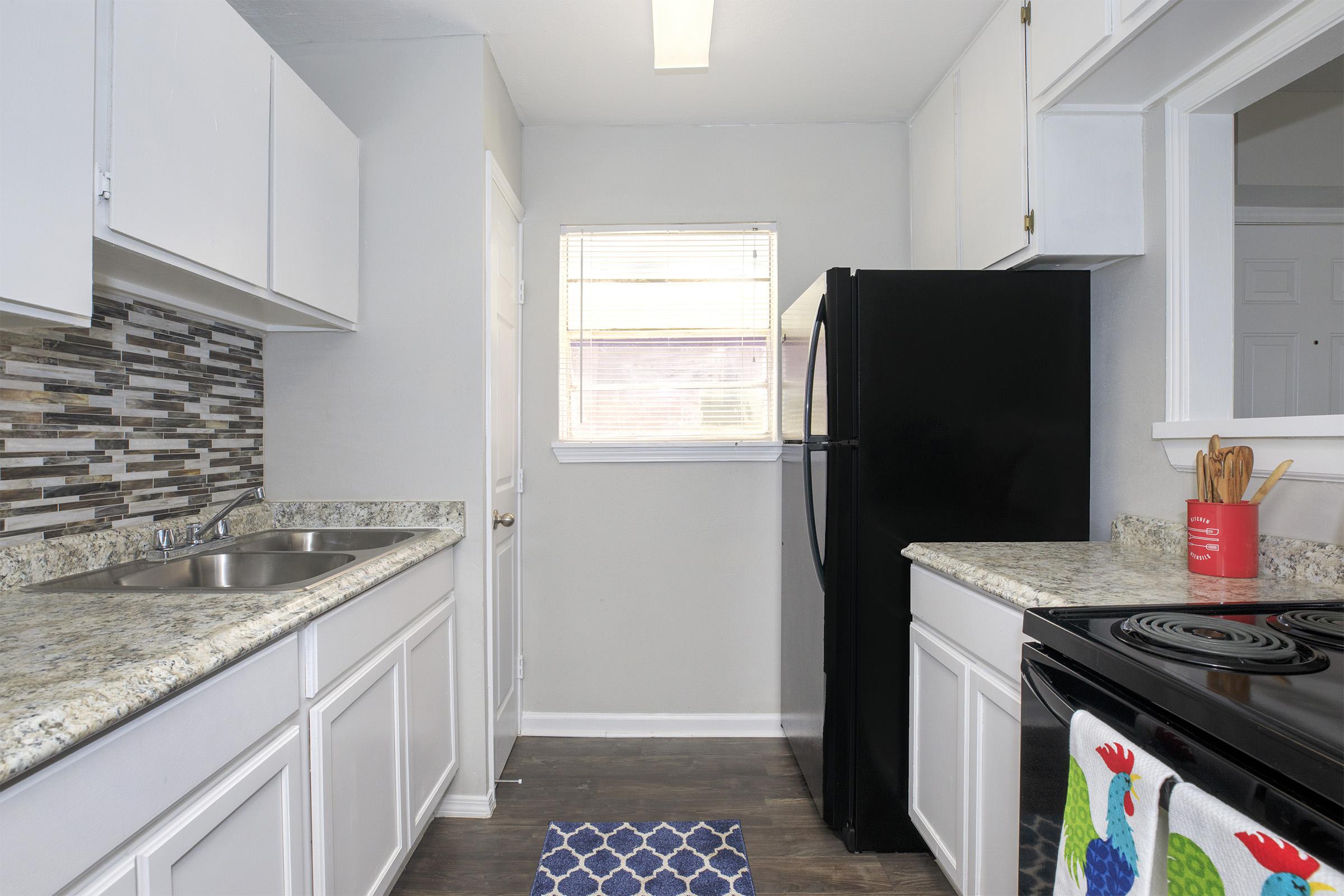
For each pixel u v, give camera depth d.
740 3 1.83
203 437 1.74
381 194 2.00
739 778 2.25
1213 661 0.79
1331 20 1.13
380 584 1.44
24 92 0.89
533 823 1.98
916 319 1.75
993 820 1.27
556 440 2.59
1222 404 1.50
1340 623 0.92
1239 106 1.45
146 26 1.10
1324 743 0.58
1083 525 1.77
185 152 1.20
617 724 2.60
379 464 2.01
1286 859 0.56
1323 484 1.21
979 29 1.95
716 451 2.55
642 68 2.18
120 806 0.75
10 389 1.22
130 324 1.50
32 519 1.27
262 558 1.60
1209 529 1.26
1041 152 1.64
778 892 1.67
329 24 1.92
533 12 1.87
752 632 2.60
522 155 2.58
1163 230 1.56
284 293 1.54
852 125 2.59
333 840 1.23
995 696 1.25
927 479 1.75
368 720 1.40
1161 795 0.70
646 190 2.59
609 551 2.59
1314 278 1.88
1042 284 1.77
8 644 0.88
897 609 1.77
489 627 2.04
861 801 1.79
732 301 2.61
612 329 2.60
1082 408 1.77
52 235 0.93
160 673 0.80
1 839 0.61
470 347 2.00
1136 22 1.28
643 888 1.68
